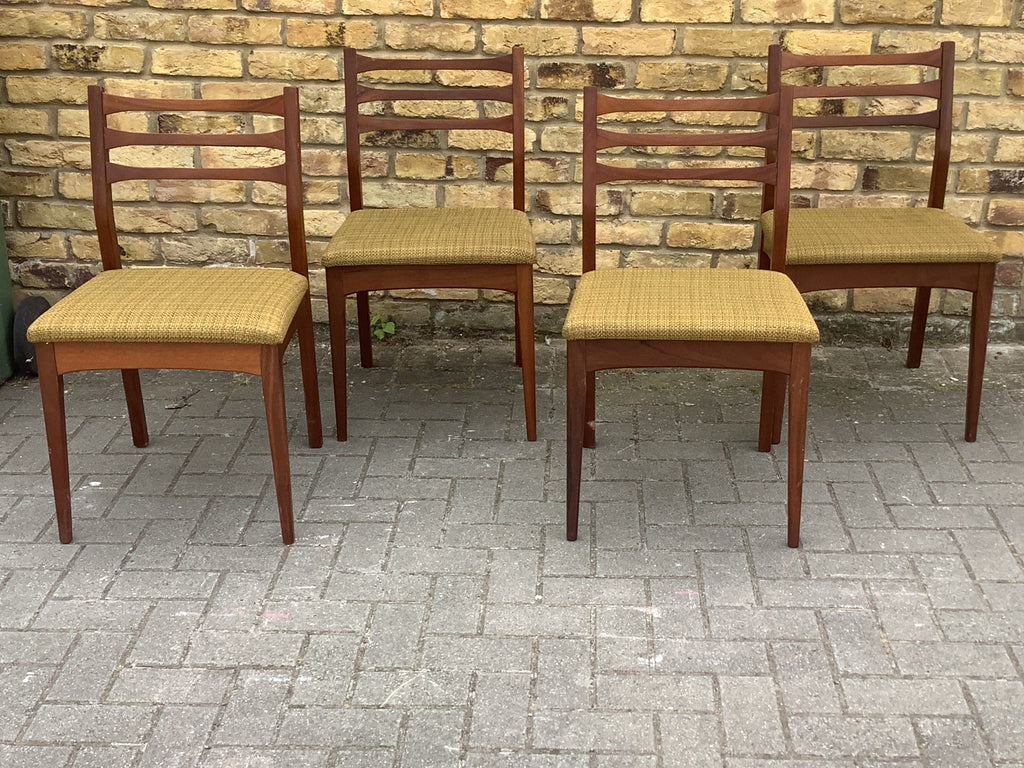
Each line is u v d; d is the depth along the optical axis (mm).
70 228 3482
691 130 3281
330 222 3438
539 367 3350
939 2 3096
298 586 2205
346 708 1859
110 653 2002
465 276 2715
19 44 3260
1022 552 2301
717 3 3133
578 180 3348
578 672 1940
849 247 2641
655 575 2230
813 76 3203
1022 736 1782
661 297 2281
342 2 3189
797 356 2172
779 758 1739
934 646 2000
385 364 3389
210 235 3482
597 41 3191
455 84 3266
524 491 2580
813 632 2043
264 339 2205
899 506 2488
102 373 3289
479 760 1741
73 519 2469
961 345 3455
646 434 2873
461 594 2174
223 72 3273
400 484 2615
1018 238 3330
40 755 1758
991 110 3193
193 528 2430
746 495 2551
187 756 1755
